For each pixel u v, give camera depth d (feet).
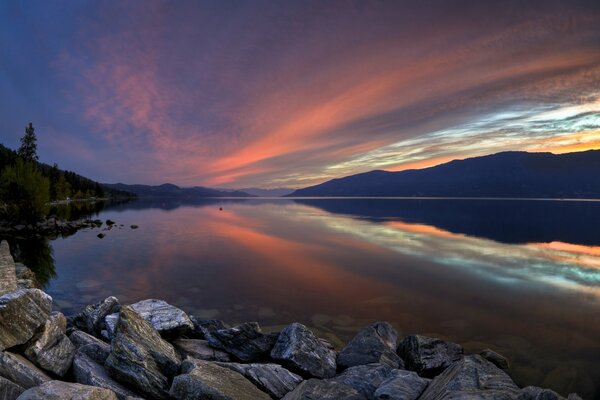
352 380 32.42
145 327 31.55
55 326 29.50
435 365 38.78
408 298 75.51
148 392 25.64
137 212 371.35
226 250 131.13
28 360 25.50
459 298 78.33
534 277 103.19
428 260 121.70
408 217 341.00
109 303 43.34
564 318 67.36
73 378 27.22
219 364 31.81
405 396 27.37
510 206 597.11
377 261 117.29
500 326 61.52
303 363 35.29
